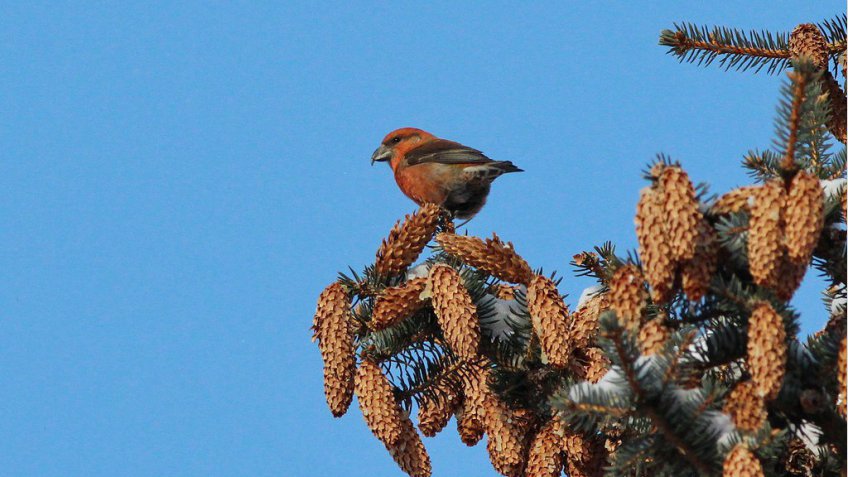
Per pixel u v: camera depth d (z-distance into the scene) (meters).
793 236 5.62
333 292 8.02
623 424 6.84
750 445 5.67
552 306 7.75
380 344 8.34
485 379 8.29
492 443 8.13
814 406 6.08
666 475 6.34
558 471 7.79
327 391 7.91
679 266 6.13
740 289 6.16
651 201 5.95
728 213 6.17
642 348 6.33
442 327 7.86
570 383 7.61
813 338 6.56
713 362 6.43
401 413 7.99
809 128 6.18
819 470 6.68
